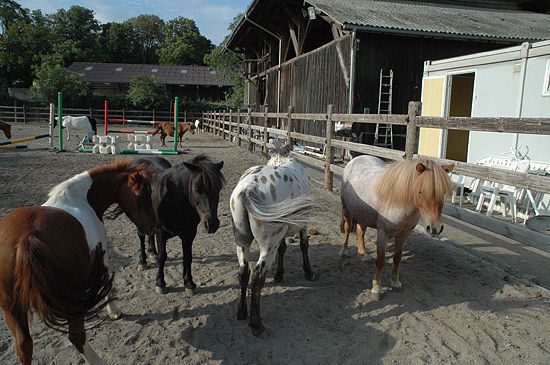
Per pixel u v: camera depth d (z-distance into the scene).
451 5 18.11
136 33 76.38
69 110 33.69
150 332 3.63
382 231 4.15
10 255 2.42
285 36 19.53
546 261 5.26
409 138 5.81
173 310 4.01
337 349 3.38
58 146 16.92
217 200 3.79
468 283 4.55
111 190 3.52
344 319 3.84
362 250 5.27
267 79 22.53
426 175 3.59
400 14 13.91
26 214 2.67
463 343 3.43
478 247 5.77
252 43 25.72
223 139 23.28
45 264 2.38
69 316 2.50
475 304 4.07
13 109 33.47
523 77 7.32
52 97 34.62
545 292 4.30
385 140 12.41
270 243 3.54
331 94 13.73
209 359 3.27
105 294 2.72
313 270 4.96
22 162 12.40
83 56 56.59
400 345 3.42
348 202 4.73
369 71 12.46
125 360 3.24
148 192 3.50
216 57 38.31
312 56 15.38
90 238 2.98
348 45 12.23
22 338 2.48
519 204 7.11
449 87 9.12
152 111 34.84
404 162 3.93
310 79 15.62
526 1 18.69
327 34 18.81
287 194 3.87
